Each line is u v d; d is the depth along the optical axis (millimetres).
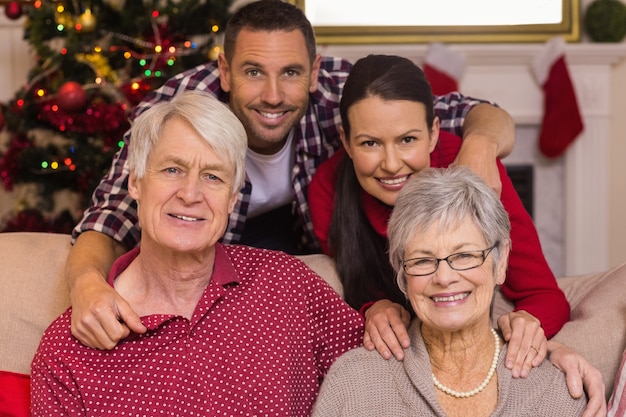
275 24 2719
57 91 4301
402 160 2430
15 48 5266
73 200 5055
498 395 2082
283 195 3092
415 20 5285
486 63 5344
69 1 4383
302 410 2271
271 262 2326
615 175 5492
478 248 2037
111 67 4402
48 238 2656
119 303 2119
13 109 4375
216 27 4422
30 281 2500
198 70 2984
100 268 2369
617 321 2385
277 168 3014
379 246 2582
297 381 2266
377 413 2127
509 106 5398
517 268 2510
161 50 4332
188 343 2168
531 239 2521
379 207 2561
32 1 5012
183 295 2217
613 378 2340
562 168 5473
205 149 2105
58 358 2119
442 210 2029
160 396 2129
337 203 2613
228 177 2145
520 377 2104
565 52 5285
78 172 4414
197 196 2096
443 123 2934
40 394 2125
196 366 2158
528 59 5328
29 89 4375
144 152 2113
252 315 2244
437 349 2135
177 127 2107
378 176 2473
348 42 5277
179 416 2127
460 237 2029
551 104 5305
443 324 2049
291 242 3281
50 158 4406
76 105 4172
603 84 5398
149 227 2121
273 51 2707
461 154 2537
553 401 2086
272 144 2887
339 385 2156
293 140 3000
